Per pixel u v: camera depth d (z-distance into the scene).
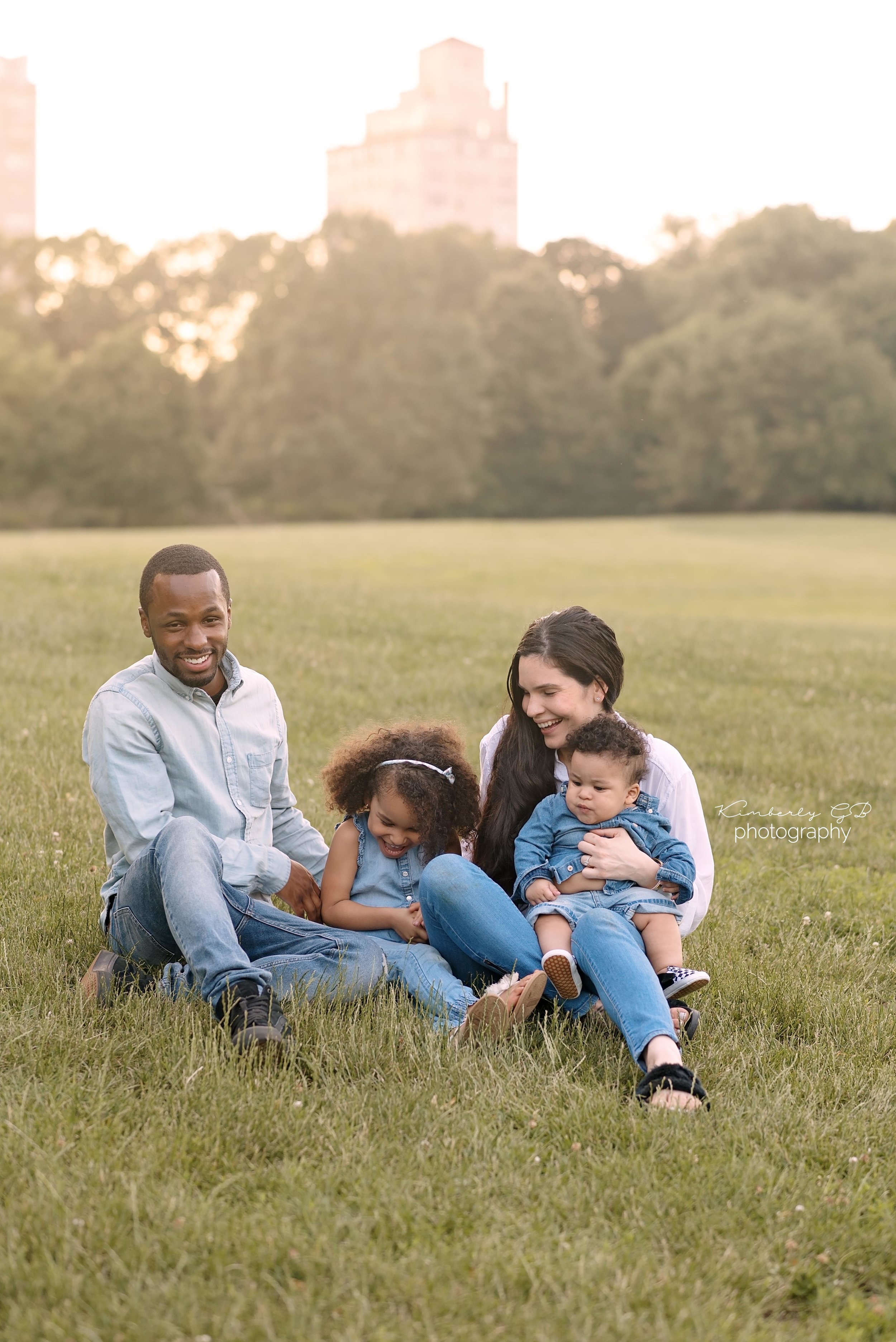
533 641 3.66
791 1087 3.09
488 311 68.50
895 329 64.25
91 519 59.34
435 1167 2.59
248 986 3.05
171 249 80.88
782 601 20.03
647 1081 2.94
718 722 8.52
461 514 65.94
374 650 10.66
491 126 195.00
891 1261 2.40
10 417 57.56
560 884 3.53
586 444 66.75
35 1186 2.40
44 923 3.95
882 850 5.82
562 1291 2.22
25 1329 2.01
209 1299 2.13
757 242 70.75
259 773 3.67
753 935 4.40
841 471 60.31
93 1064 2.96
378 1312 2.13
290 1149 2.64
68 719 7.29
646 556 28.70
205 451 62.31
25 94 168.38
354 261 66.19
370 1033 3.21
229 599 3.56
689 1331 2.11
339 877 3.73
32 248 77.94
